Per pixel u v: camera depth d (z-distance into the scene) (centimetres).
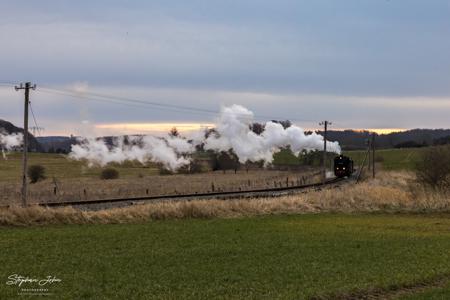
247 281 1992
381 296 1881
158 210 3906
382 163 15100
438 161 6294
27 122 4403
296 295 1791
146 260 2341
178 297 1750
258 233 3278
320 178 9912
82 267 2164
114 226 3422
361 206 4984
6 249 2506
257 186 7844
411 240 3097
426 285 2072
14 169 12800
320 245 2853
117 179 9812
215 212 4156
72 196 5491
